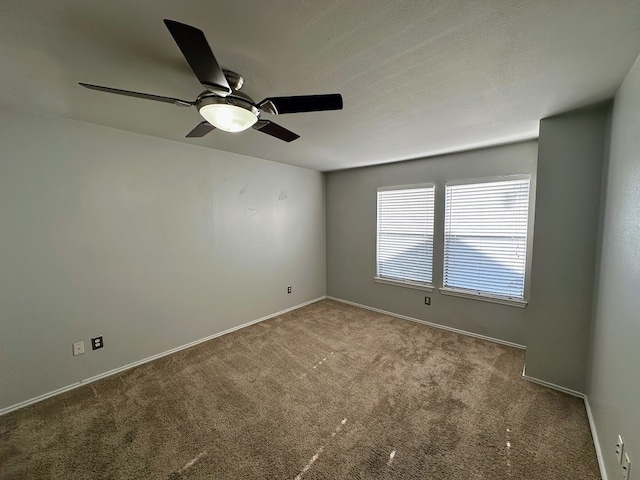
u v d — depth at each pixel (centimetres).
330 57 133
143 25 110
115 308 251
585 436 175
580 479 147
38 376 213
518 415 195
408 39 120
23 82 157
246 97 148
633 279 125
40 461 159
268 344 308
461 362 267
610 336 157
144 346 270
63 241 221
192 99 179
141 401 212
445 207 337
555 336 224
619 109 162
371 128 236
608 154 186
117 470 154
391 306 400
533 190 277
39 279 211
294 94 172
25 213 204
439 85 162
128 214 255
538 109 198
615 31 113
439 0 98
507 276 299
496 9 102
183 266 297
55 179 215
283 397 216
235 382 236
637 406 114
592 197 204
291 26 111
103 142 237
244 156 347
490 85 162
